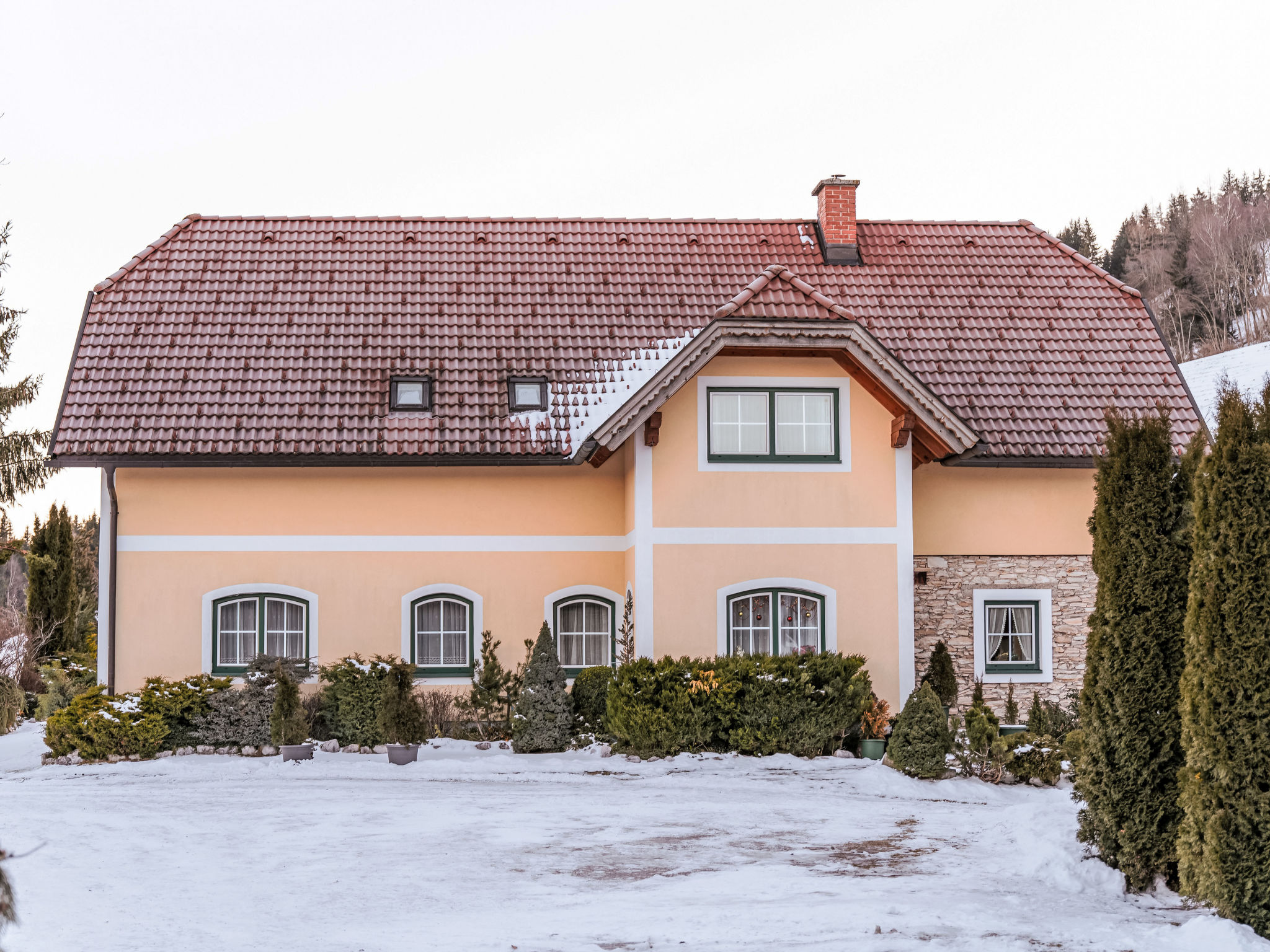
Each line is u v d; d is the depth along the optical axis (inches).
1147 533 431.5
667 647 799.7
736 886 418.0
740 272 972.6
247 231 989.8
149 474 829.2
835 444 824.9
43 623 1144.2
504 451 823.7
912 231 1035.9
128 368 855.1
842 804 599.2
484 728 810.8
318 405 841.5
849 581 816.9
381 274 952.3
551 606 850.8
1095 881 424.8
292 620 836.6
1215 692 384.2
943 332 930.7
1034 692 867.4
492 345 893.2
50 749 764.0
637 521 804.0
